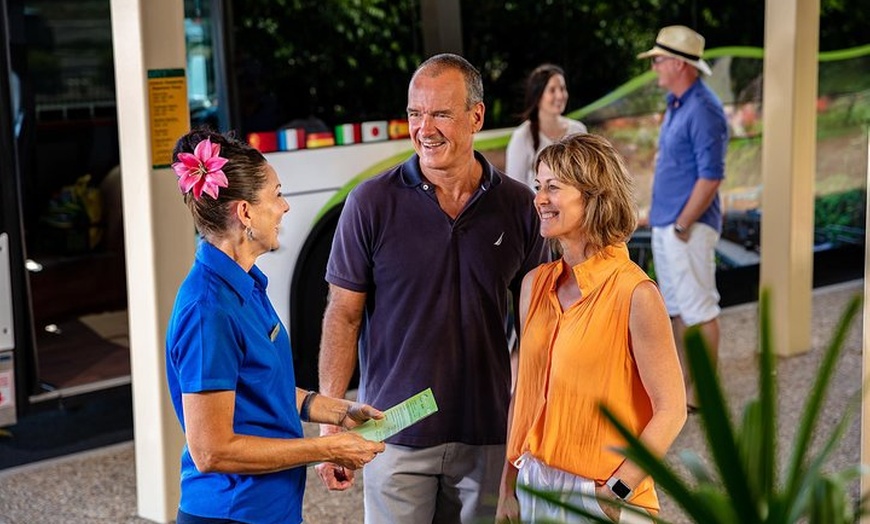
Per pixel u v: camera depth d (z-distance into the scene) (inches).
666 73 343.0
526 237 190.2
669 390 160.6
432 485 191.2
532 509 166.1
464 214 185.8
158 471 276.4
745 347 399.9
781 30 383.2
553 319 169.0
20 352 314.3
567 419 163.6
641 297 161.2
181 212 272.8
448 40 370.3
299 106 348.8
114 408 366.0
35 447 330.6
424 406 174.4
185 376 150.9
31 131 326.0
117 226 348.8
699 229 345.7
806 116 387.2
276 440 155.1
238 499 155.9
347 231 189.6
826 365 97.7
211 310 150.8
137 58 264.4
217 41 338.6
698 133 338.6
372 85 359.6
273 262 347.9
